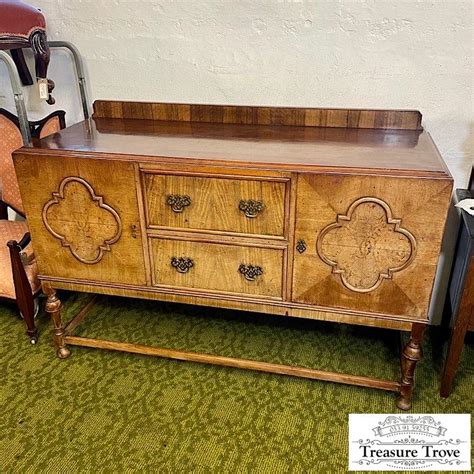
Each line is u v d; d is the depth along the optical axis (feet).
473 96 5.83
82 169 5.09
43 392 5.89
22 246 6.25
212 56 6.33
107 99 6.91
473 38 5.56
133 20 6.36
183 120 6.45
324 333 6.94
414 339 5.14
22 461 5.01
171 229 5.19
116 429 5.38
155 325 7.14
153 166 4.90
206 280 5.38
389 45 5.81
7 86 7.20
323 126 6.07
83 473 4.88
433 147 5.19
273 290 5.24
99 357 6.48
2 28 5.54
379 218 4.60
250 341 6.79
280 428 5.37
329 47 5.97
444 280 6.71
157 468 4.92
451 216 6.28
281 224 4.86
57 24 6.57
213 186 4.86
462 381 6.00
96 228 5.39
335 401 5.72
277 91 6.34
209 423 5.45
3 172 7.18
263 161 4.74
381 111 5.85
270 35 6.07
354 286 4.97
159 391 5.90
